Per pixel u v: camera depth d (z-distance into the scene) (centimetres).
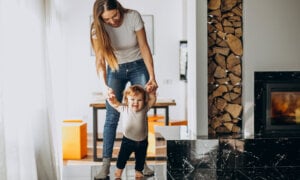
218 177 395
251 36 446
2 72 299
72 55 805
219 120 459
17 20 350
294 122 447
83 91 809
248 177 394
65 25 802
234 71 456
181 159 426
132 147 443
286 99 446
